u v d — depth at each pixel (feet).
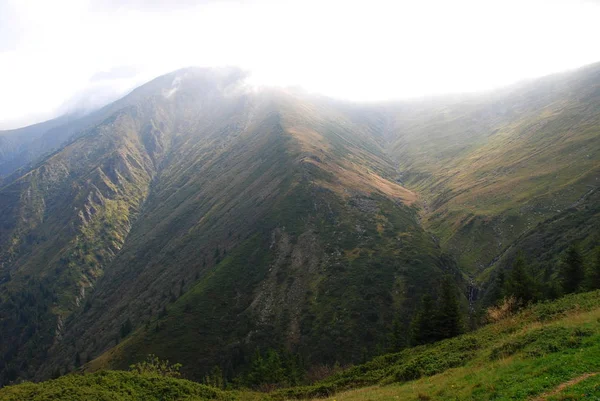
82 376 122.72
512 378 72.74
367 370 140.26
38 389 109.19
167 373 198.59
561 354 75.61
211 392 127.44
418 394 84.02
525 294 196.24
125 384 119.55
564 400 57.93
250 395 134.82
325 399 111.24
